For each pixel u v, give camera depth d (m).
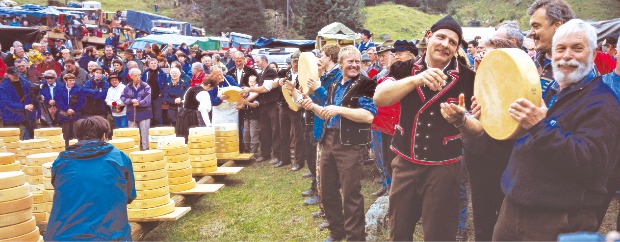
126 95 10.27
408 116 3.19
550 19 3.27
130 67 11.23
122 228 3.40
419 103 3.13
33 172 5.79
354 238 4.53
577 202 2.44
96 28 33.22
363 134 4.50
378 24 93.00
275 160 9.69
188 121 9.47
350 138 4.46
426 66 3.15
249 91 9.45
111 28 33.53
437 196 3.13
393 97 3.04
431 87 2.83
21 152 6.95
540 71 3.50
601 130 2.29
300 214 6.34
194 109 9.48
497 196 3.75
